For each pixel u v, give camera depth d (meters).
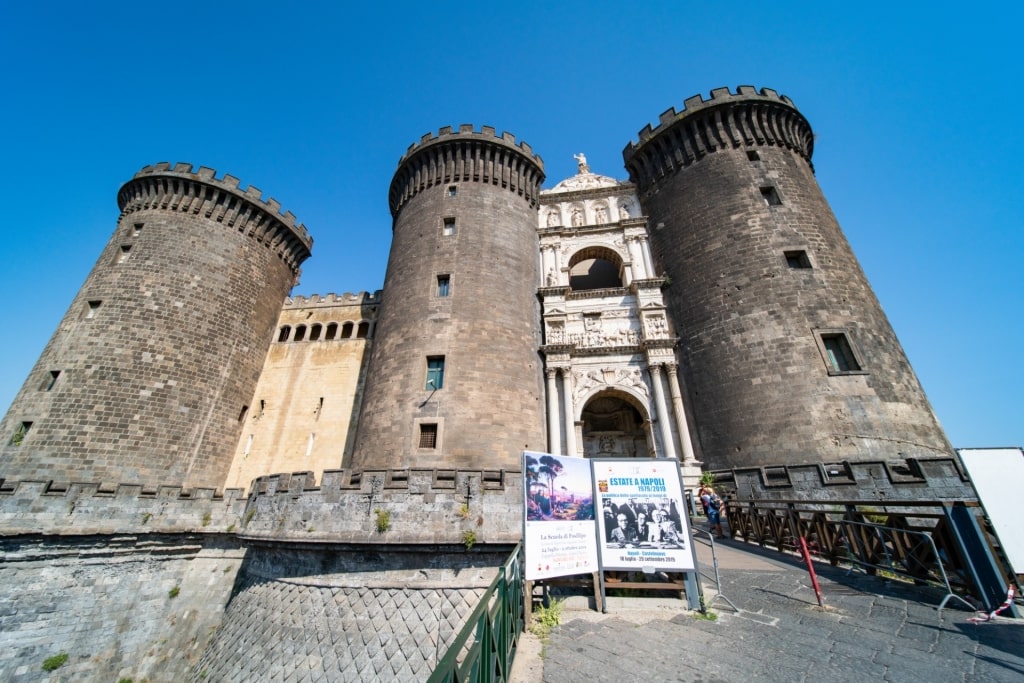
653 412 26.61
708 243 28.28
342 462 30.42
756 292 25.23
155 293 29.20
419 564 15.27
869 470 14.55
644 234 32.66
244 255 34.44
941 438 21.44
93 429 24.64
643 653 7.27
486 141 33.81
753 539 16.09
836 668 6.62
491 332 26.70
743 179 29.02
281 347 35.94
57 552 19.72
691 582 9.48
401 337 26.86
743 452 22.69
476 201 32.12
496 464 22.88
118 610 20.23
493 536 15.10
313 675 13.88
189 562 22.44
